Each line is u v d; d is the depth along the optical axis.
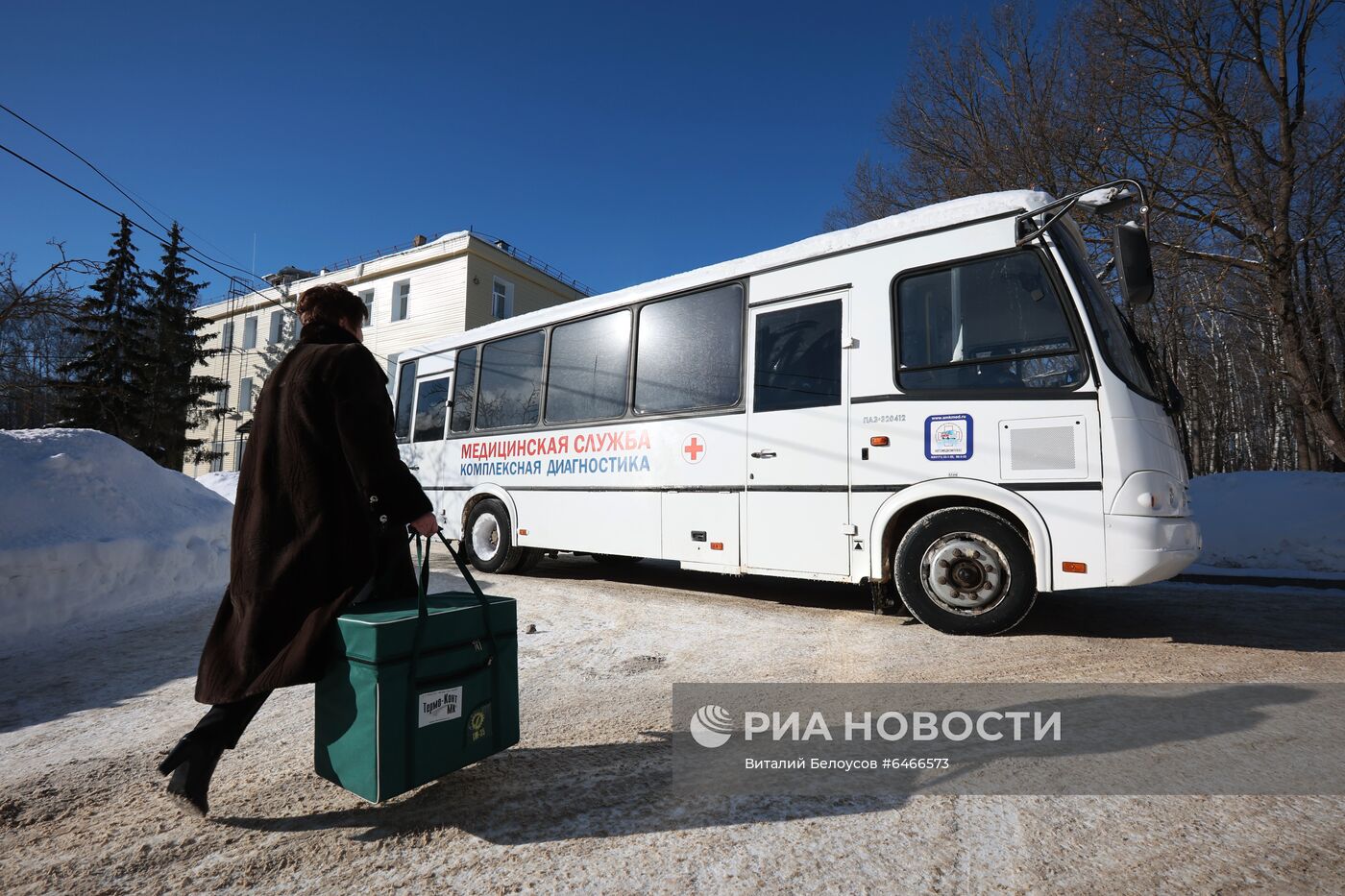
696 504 6.15
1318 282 14.03
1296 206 13.49
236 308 33.69
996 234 4.83
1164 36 12.89
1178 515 4.40
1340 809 2.24
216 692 2.11
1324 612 5.75
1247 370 25.62
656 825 2.22
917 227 5.14
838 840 2.10
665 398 6.55
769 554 5.63
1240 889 1.81
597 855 2.04
